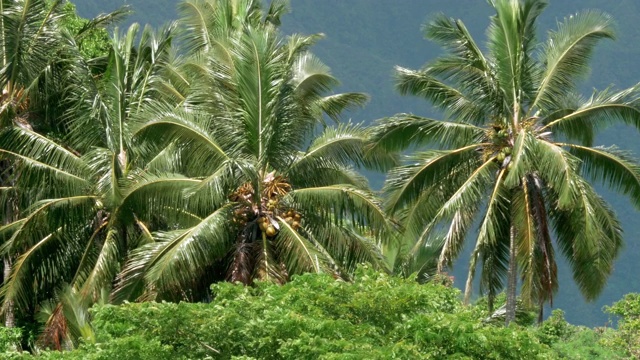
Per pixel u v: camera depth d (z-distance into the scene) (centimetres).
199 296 6994
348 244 6956
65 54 7569
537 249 7212
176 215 6956
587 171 7356
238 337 4766
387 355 4441
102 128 7131
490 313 7775
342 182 7194
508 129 7338
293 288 4969
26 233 6906
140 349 4644
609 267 7144
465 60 7494
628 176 7250
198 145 6919
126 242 7100
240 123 6988
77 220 7000
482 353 4669
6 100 7419
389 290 4903
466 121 7531
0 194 7569
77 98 7231
